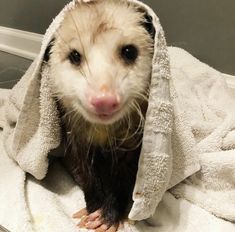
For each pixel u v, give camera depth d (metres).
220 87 0.23
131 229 0.16
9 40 0.40
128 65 0.15
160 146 0.15
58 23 0.16
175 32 0.30
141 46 0.15
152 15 0.15
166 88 0.15
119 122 0.16
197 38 0.29
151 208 0.15
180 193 0.17
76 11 0.16
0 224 0.15
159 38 0.14
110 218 0.17
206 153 0.18
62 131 0.18
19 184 0.18
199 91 0.23
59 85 0.16
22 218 0.16
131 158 0.17
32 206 0.17
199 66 0.24
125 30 0.15
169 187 0.17
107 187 0.17
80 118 0.16
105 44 0.15
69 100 0.16
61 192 0.18
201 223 0.16
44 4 0.37
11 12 0.40
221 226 0.16
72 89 0.15
